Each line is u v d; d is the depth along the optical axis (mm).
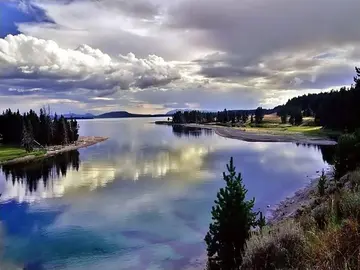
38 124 119625
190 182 44875
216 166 59125
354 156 22188
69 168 65188
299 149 82562
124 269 19594
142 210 32094
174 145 104875
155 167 60125
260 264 7906
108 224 28297
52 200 38531
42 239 25359
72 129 133250
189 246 22547
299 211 18281
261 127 180500
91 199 37781
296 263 6973
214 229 14492
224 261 13562
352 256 5672
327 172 47188
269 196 35406
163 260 20438
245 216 14008
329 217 8766
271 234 8688
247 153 77688
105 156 83062
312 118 180500
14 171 66125
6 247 23969
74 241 24609
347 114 101000
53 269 20266
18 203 37781
